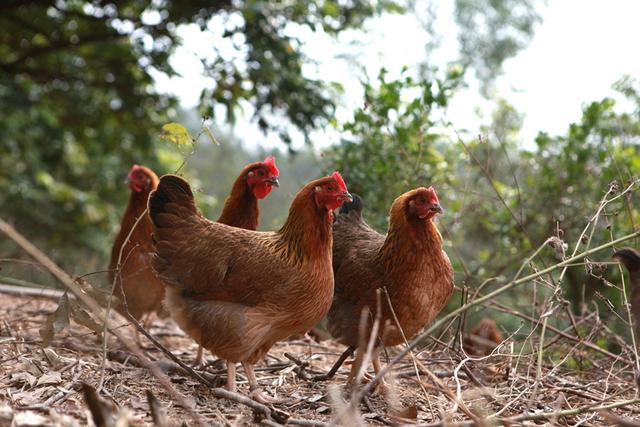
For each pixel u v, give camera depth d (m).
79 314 1.51
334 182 1.46
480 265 2.53
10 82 3.73
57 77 3.72
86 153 4.48
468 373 1.53
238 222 1.76
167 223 1.52
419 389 1.63
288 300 1.45
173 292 1.53
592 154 2.47
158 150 4.35
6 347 1.67
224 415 1.39
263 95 3.03
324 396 1.53
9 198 4.29
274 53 2.89
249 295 1.45
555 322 2.30
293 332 1.51
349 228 1.75
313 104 2.97
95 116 3.99
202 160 6.06
